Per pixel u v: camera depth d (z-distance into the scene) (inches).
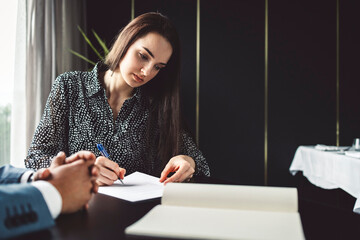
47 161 41.4
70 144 50.0
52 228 20.7
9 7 90.6
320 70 134.6
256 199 24.0
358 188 70.9
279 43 132.6
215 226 19.9
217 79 129.9
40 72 93.8
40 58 93.8
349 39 135.8
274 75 132.5
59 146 49.4
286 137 132.9
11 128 89.5
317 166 96.5
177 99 52.8
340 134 135.7
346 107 135.9
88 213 24.5
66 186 23.3
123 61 47.6
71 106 50.1
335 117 135.4
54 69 100.2
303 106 133.7
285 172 132.5
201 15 128.7
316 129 134.4
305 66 134.0
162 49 46.1
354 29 135.9
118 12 123.2
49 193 21.8
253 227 19.8
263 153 132.0
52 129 47.8
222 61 130.1
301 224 22.4
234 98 130.6
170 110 52.6
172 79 52.5
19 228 18.5
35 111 92.7
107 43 121.6
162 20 47.1
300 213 26.1
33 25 93.3
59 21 103.7
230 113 130.6
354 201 107.0
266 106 132.0
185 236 18.5
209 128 129.7
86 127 49.9
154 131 53.9
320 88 134.6
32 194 20.2
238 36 130.6
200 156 52.4
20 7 90.4
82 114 50.1
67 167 24.3
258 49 131.6
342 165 78.9
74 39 110.4
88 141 49.8
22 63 91.0
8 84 90.8
